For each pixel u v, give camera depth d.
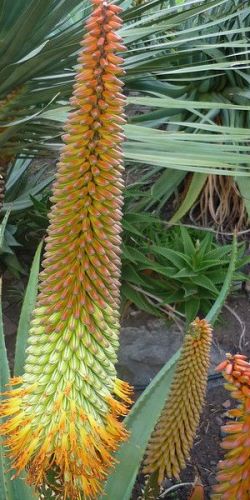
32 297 2.11
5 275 4.24
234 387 1.48
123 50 1.32
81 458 1.46
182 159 3.42
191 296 4.02
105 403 1.53
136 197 4.59
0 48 3.14
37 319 1.53
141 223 4.34
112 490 1.93
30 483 1.54
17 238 4.35
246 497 1.63
